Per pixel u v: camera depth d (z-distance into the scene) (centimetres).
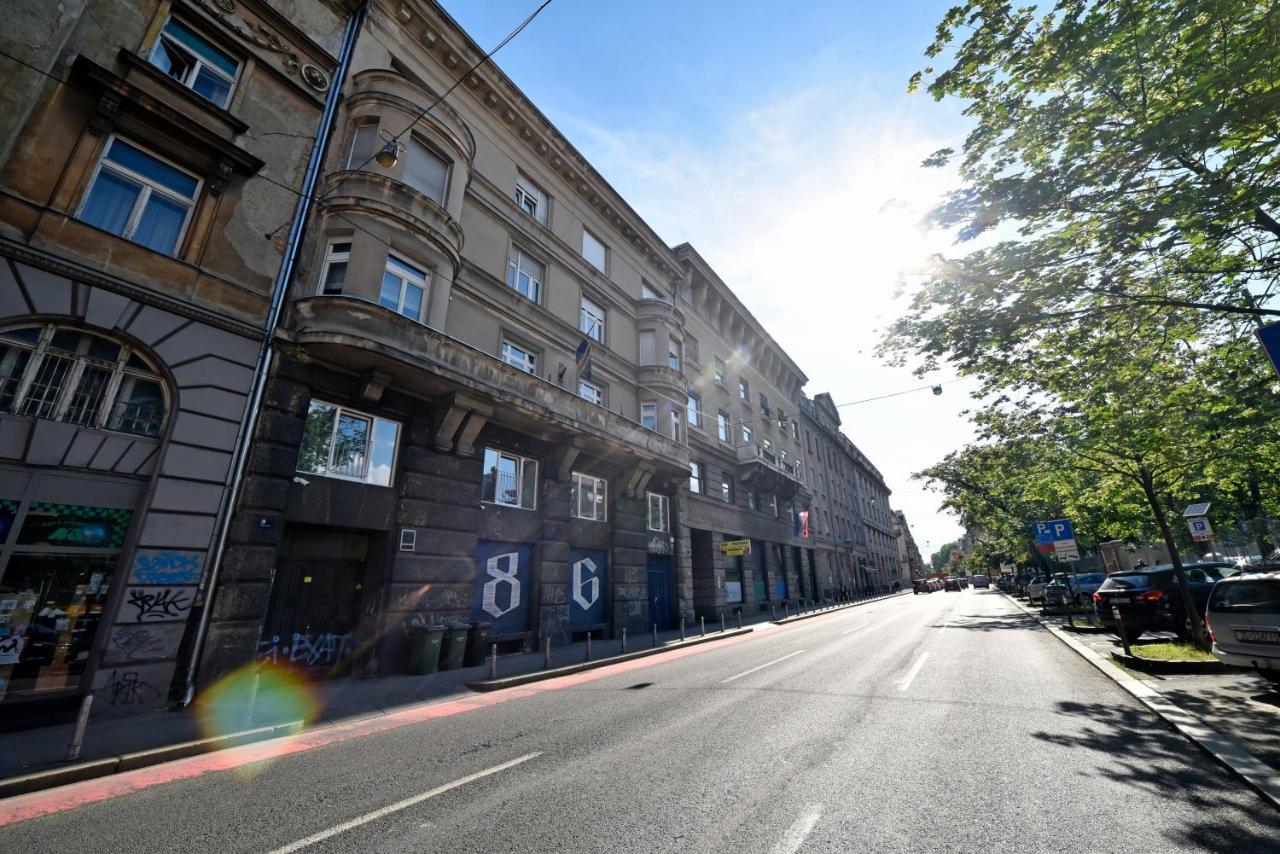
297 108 1209
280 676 1039
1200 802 407
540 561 1554
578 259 1983
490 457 1500
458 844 379
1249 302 768
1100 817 389
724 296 3105
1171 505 1761
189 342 953
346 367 1158
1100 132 680
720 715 711
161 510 875
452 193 1402
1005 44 683
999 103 738
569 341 1855
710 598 2427
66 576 798
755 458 2914
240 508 969
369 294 1163
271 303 1079
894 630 1744
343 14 1368
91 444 836
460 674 1141
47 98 877
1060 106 712
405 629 1173
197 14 1081
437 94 1554
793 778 480
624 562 1867
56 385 831
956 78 734
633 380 2173
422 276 1321
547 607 1542
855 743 574
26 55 859
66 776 549
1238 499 1794
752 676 1005
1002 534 3550
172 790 521
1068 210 724
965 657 1130
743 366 3328
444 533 1285
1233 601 744
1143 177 685
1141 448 1064
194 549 901
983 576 7162
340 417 1177
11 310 792
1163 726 600
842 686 873
